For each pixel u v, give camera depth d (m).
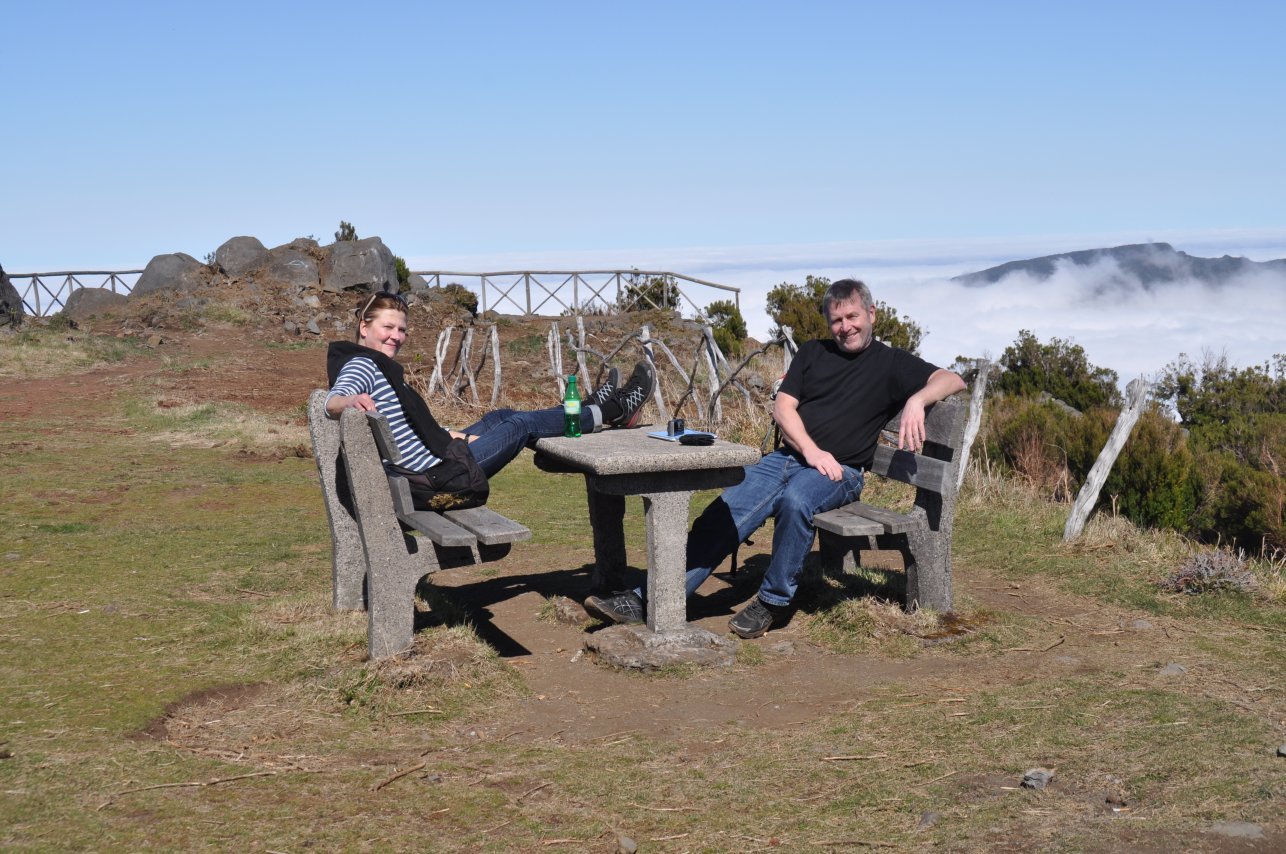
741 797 3.31
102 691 4.11
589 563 6.75
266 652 4.62
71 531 7.25
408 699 4.14
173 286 25.16
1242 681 4.37
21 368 16.75
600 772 3.52
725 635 5.19
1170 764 3.42
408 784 3.38
